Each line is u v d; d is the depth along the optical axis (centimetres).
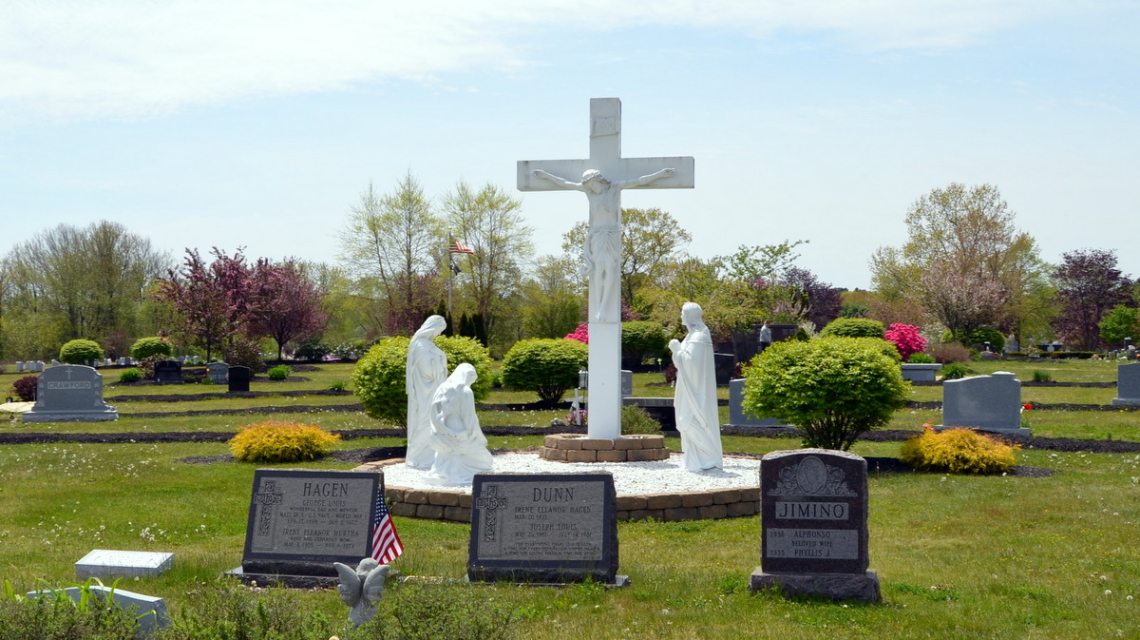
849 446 1758
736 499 1290
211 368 4341
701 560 1040
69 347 5503
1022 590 880
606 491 896
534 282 6025
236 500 1419
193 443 2167
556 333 5606
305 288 6581
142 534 1159
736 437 2153
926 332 5959
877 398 1678
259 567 909
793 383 1680
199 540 1158
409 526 1216
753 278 4538
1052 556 1029
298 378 4559
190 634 601
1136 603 832
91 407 2753
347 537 908
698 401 1445
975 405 2059
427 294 5694
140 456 1930
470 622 620
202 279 5197
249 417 2747
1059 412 2506
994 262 6244
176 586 883
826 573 852
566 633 745
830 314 7631
